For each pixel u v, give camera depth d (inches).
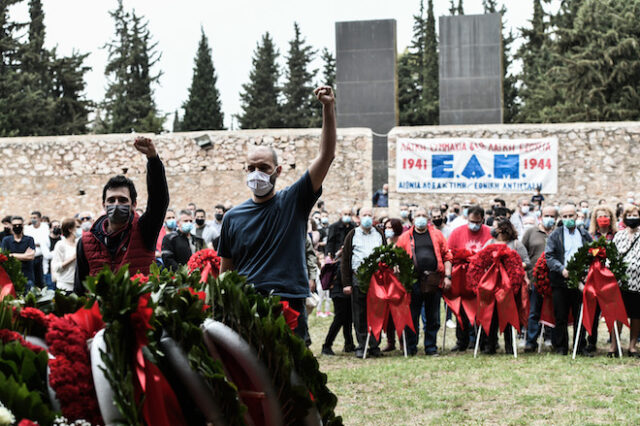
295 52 2171.5
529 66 1902.1
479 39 944.3
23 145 810.2
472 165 737.0
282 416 133.9
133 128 1854.1
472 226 400.2
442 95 949.8
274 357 133.3
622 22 1219.9
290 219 175.8
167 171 788.6
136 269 179.9
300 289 175.2
